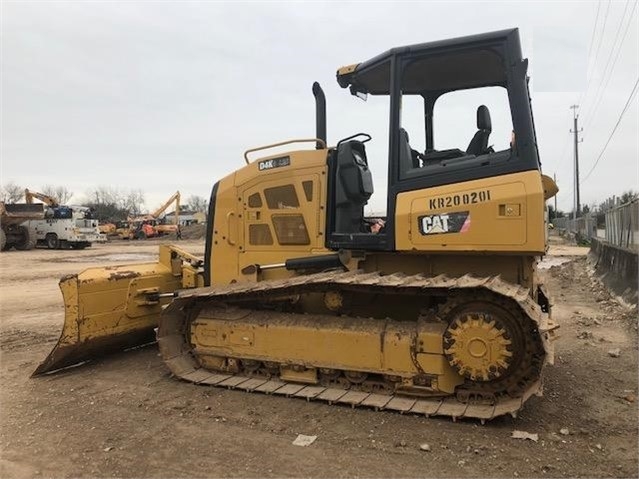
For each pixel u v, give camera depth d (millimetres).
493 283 4355
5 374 6195
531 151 4469
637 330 8094
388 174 5012
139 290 6641
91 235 33344
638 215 11188
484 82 5695
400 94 5055
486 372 4391
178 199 53219
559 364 6312
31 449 4176
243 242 6090
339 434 4297
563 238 46969
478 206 4566
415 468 3729
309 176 5742
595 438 4199
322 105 5996
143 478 3686
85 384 5730
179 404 5047
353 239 5215
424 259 5195
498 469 3705
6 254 27609
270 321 5449
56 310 10703
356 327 5020
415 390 4773
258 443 4176
